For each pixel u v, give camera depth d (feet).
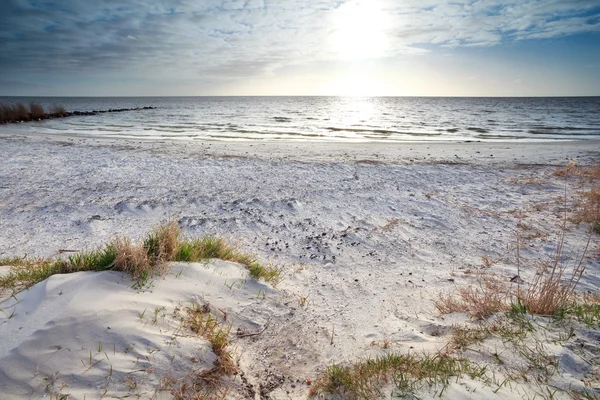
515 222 25.93
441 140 79.82
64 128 99.19
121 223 24.73
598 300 13.09
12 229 23.02
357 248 21.63
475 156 54.85
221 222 25.31
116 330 9.11
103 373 7.96
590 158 52.21
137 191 32.17
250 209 28.35
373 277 17.78
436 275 17.94
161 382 8.16
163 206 28.35
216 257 16.21
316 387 8.94
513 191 34.50
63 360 8.04
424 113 206.49
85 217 25.44
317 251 21.04
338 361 10.39
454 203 30.68
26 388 7.33
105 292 10.54
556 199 31.27
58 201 28.60
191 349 9.29
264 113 205.67
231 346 10.44
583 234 23.06
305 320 12.94
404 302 14.92
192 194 31.81
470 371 8.46
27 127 99.35
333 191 33.99
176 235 15.28
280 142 72.02
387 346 10.87
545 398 7.38
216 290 13.01
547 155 55.57
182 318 10.61
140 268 12.13
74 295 9.95
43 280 11.32
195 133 91.50
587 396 7.35
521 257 20.10
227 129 103.96
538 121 139.33
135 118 151.84
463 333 10.73
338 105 370.32
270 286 14.79
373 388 8.22
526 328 10.28
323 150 60.18
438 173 42.22
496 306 12.27
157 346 9.04
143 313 10.08
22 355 7.85
